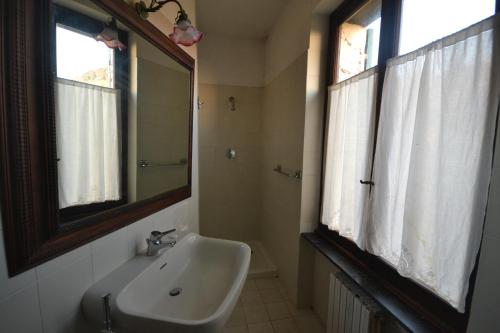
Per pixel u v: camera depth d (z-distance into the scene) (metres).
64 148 0.69
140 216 0.99
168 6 1.20
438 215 0.78
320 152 1.65
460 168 0.72
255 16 2.12
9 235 0.52
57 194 0.62
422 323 0.86
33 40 0.55
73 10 0.68
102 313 0.70
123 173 0.96
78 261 0.71
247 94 2.64
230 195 2.76
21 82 0.52
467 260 0.71
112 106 0.89
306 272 1.77
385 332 1.05
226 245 1.22
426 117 0.83
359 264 1.27
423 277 0.86
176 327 0.65
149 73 1.10
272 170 2.37
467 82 0.70
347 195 1.33
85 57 0.75
